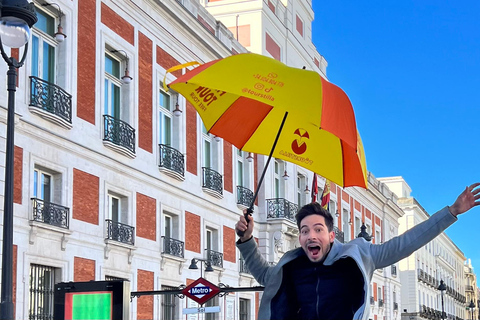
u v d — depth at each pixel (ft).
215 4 118.62
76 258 64.90
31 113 60.29
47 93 62.18
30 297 59.72
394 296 195.11
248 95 14.02
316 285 14.25
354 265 14.14
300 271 14.47
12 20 35.01
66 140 64.64
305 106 13.91
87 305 34.19
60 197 63.67
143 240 76.74
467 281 400.88
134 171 75.77
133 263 74.43
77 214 65.72
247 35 116.06
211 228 94.63
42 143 61.67
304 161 17.60
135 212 75.51
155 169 80.28
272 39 120.06
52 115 61.67
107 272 69.67
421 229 13.78
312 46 142.82
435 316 259.19
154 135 80.74
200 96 17.63
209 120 17.88
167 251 81.30
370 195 176.86
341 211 150.30
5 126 57.36
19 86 59.16
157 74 82.23
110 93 74.43
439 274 285.84
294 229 112.47
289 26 128.47
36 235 59.62
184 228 86.02
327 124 13.80
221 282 93.91
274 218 108.37
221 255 94.58
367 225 173.68
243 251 15.33
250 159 103.19
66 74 65.31
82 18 68.44
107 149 71.26
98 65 70.69
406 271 234.58
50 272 62.39
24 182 59.00
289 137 17.75
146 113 79.30
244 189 103.91
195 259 81.61
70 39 66.28
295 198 120.57
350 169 17.21
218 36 99.60
